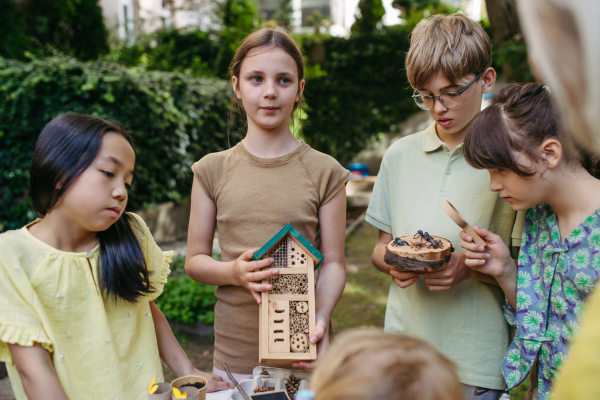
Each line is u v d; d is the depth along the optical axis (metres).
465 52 1.44
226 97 7.35
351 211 8.53
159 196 6.22
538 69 0.64
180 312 3.69
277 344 1.28
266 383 1.37
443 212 1.63
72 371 1.17
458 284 1.61
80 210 1.15
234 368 1.58
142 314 1.40
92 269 1.24
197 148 6.82
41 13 7.71
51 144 1.15
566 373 0.62
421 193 1.69
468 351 1.59
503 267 1.40
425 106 1.61
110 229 1.30
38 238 1.20
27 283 1.11
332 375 0.65
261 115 1.51
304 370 1.42
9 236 1.17
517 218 1.56
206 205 1.64
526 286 1.38
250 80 1.51
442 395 0.61
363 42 11.09
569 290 1.25
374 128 11.52
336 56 11.24
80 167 1.13
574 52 0.58
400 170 1.77
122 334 1.30
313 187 1.57
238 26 10.08
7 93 4.80
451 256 1.45
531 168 1.18
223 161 1.64
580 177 1.21
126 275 1.28
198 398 1.20
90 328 1.22
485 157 1.22
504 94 1.29
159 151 6.09
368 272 5.18
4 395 2.59
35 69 4.88
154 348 1.41
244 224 1.56
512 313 1.54
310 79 10.91
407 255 1.37
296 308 1.31
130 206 5.81
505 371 1.44
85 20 8.37
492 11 3.82
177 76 6.43
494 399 1.59
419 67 1.50
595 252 1.17
